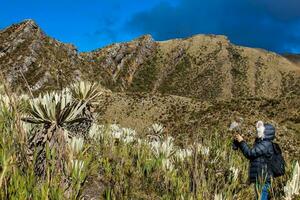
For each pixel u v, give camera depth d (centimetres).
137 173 652
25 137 380
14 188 316
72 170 387
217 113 5088
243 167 670
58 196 335
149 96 8075
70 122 492
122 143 862
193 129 492
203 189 455
